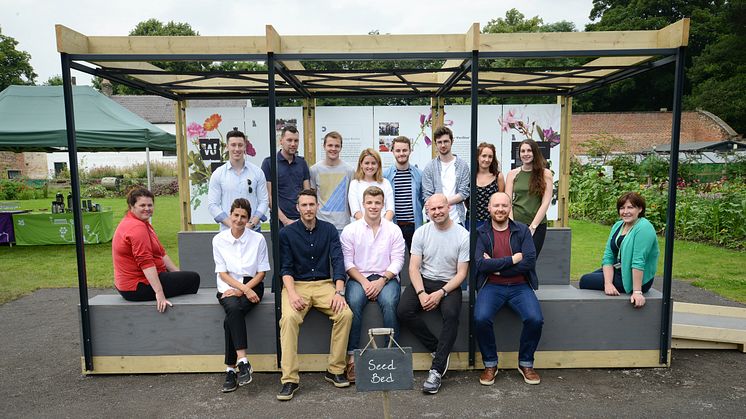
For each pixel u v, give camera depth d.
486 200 4.93
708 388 3.66
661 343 4.02
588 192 13.40
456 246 3.87
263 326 3.98
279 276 3.90
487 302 3.79
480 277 3.91
